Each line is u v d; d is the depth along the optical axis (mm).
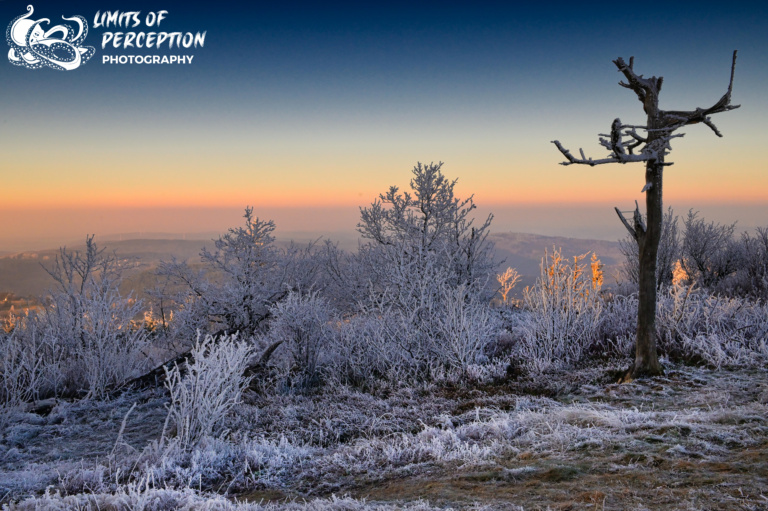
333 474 4836
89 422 7555
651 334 7230
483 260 13820
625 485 3398
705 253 16797
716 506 2900
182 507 3896
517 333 10242
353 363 9211
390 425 6375
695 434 4234
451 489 3795
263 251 13664
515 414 5918
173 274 13227
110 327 9789
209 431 5984
